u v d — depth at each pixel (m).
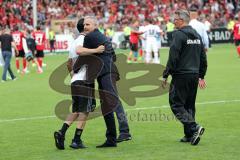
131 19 155.38
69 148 33.53
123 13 162.25
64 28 139.00
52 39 132.38
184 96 33.50
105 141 34.41
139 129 39.22
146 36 95.56
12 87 68.25
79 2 160.88
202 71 34.22
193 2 172.62
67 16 154.00
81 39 33.44
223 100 52.88
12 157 31.50
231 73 78.69
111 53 33.53
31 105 52.38
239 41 111.06
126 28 139.75
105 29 137.62
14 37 87.81
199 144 33.84
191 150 32.22
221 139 35.25
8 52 76.38
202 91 59.72
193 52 33.34
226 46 147.12
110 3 164.12
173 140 35.25
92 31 33.22
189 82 33.34
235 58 106.75
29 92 62.66
